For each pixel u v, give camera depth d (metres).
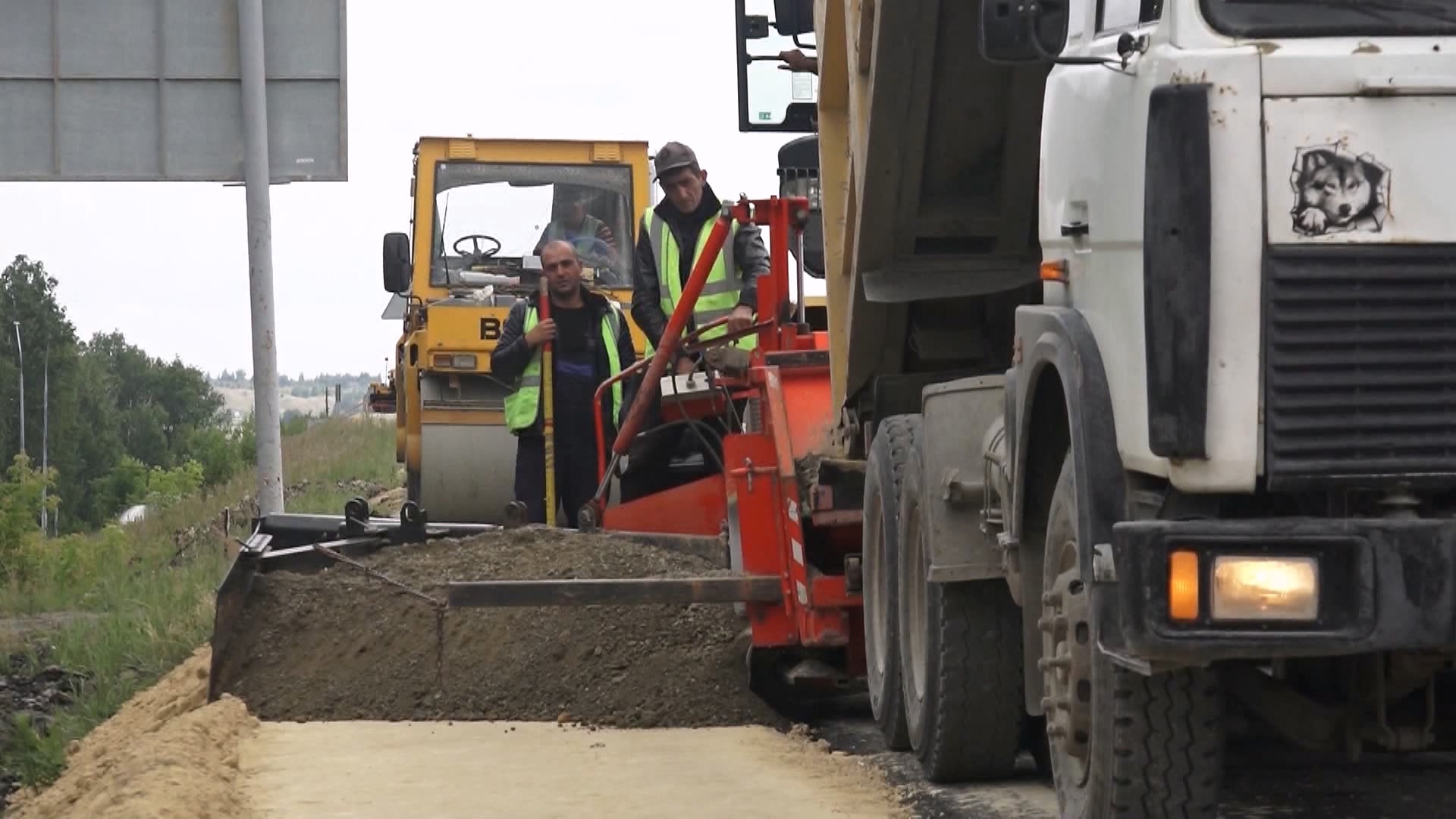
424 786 7.97
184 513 30.12
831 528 10.15
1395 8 5.46
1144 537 5.25
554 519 13.05
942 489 7.92
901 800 7.72
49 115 14.23
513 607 9.84
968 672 7.90
